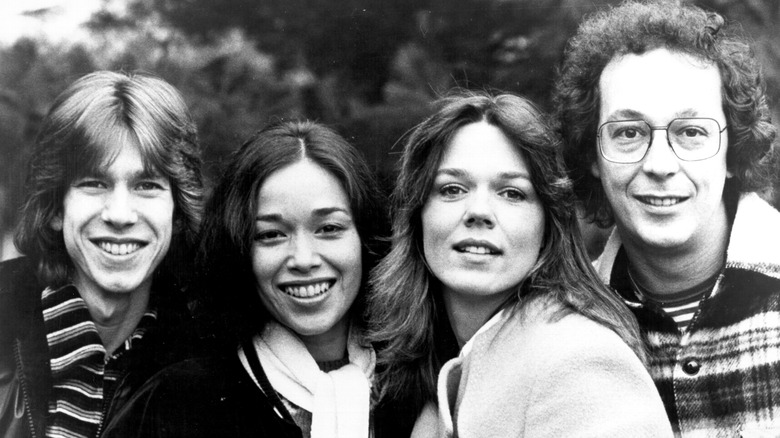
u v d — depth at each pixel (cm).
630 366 231
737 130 277
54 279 291
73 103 287
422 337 265
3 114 338
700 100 270
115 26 360
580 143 286
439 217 252
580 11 349
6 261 297
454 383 256
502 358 246
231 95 348
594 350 232
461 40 361
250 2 368
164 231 289
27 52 350
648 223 271
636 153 271
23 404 285
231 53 353
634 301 280
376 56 365
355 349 275
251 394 263
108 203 284
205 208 272
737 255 271
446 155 253
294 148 262
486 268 248
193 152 296
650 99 269
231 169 266
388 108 346
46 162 288
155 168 285
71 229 287
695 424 271
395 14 367
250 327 270
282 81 354
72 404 284
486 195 248
